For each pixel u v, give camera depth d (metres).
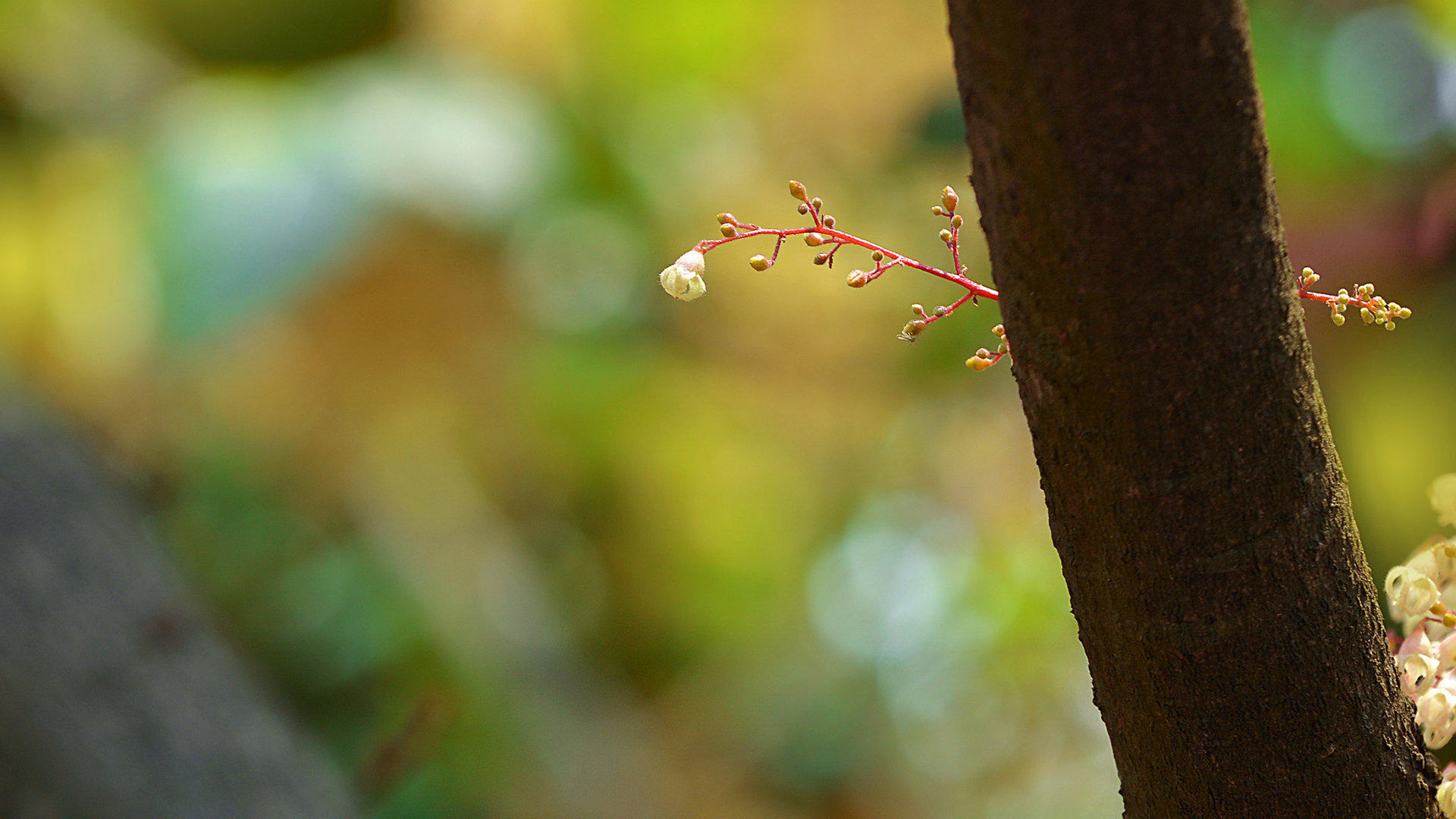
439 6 3.00
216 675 2.08
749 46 3.39
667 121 3.49
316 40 2.88
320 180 2.73
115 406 3.16
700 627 4.62
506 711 3.65
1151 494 0.93
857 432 4.25
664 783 3.98
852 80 3.40
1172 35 0.90
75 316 2.99
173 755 1.82
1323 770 0.96
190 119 2.86
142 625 2.00
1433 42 2.62
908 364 3.82
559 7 3.17
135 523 2.37
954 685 4.32
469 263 3.14
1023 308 0.93
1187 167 0.91
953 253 0.98
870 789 4.26
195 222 2.68
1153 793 0.97
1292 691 0.95
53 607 1.89
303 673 3.69
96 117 2.91
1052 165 0.91
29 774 1.66
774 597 4.67
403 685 3.70
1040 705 4.21
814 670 4.47
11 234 2.92
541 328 3.57
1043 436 0.94
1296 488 0.94
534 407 3.84
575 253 3.50
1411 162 2.43
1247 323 0.92
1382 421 2.14
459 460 3.96
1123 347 0.92
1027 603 4.28
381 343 3.28
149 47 2.89
